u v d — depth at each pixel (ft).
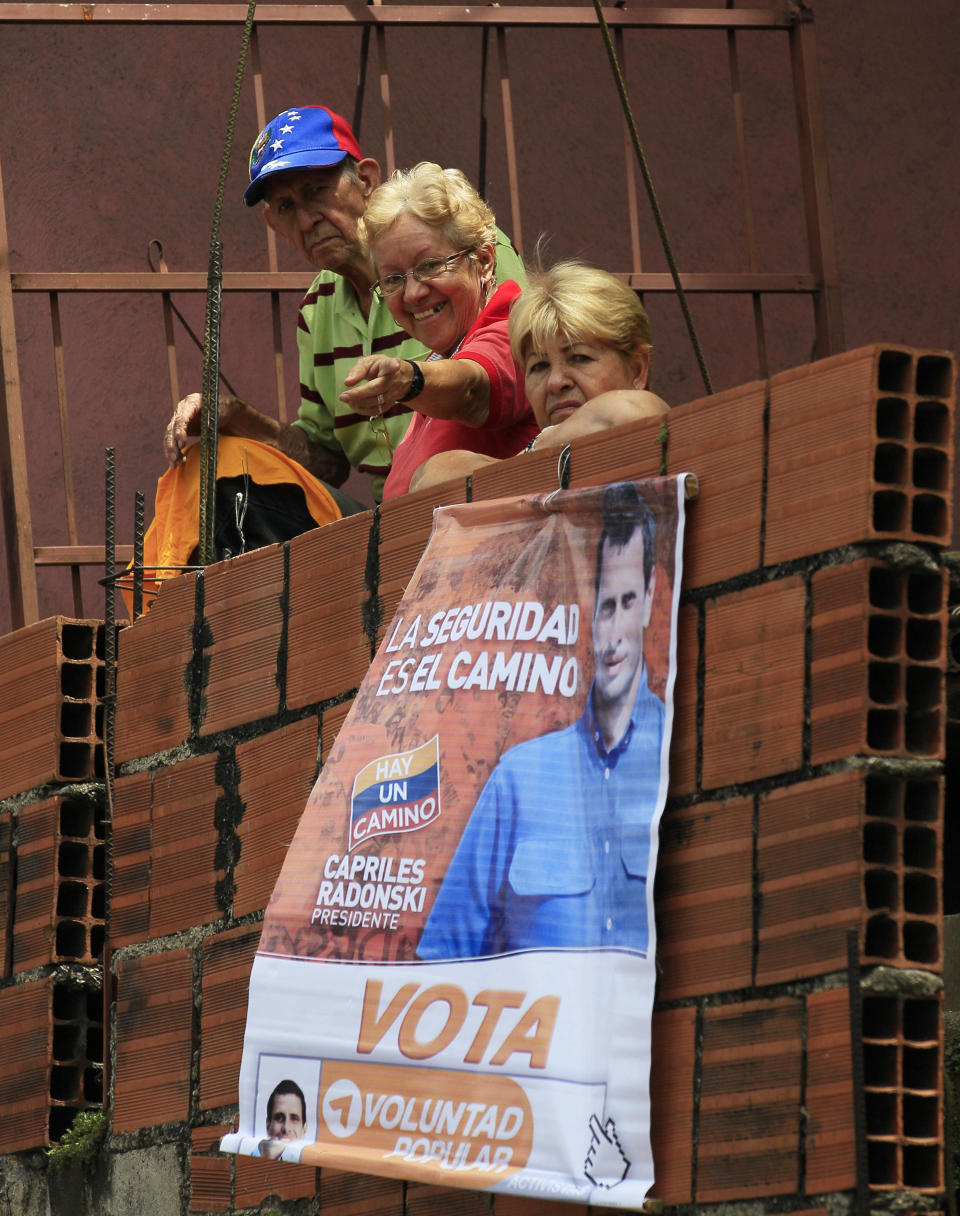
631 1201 24.80
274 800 34.42
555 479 29.32
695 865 25.66
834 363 24.94
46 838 39.83
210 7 52.21
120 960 37.73
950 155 73.97
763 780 24.98
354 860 30.17
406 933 28.86
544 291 32.24
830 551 24.59
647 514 27.12
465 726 28.96
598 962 26.08
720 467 26.43
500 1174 26.40
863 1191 22.56
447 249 38.91
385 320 47.98
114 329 70.08
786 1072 23.90
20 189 69.41
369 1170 28.17
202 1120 34.88
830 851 23.88
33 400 69.15
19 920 40.22
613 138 72.69
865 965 23.27
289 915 31.04
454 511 30.78
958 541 65.41
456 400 36.68
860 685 23.91
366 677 31.35
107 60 70.64
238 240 70.69
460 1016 27.68
